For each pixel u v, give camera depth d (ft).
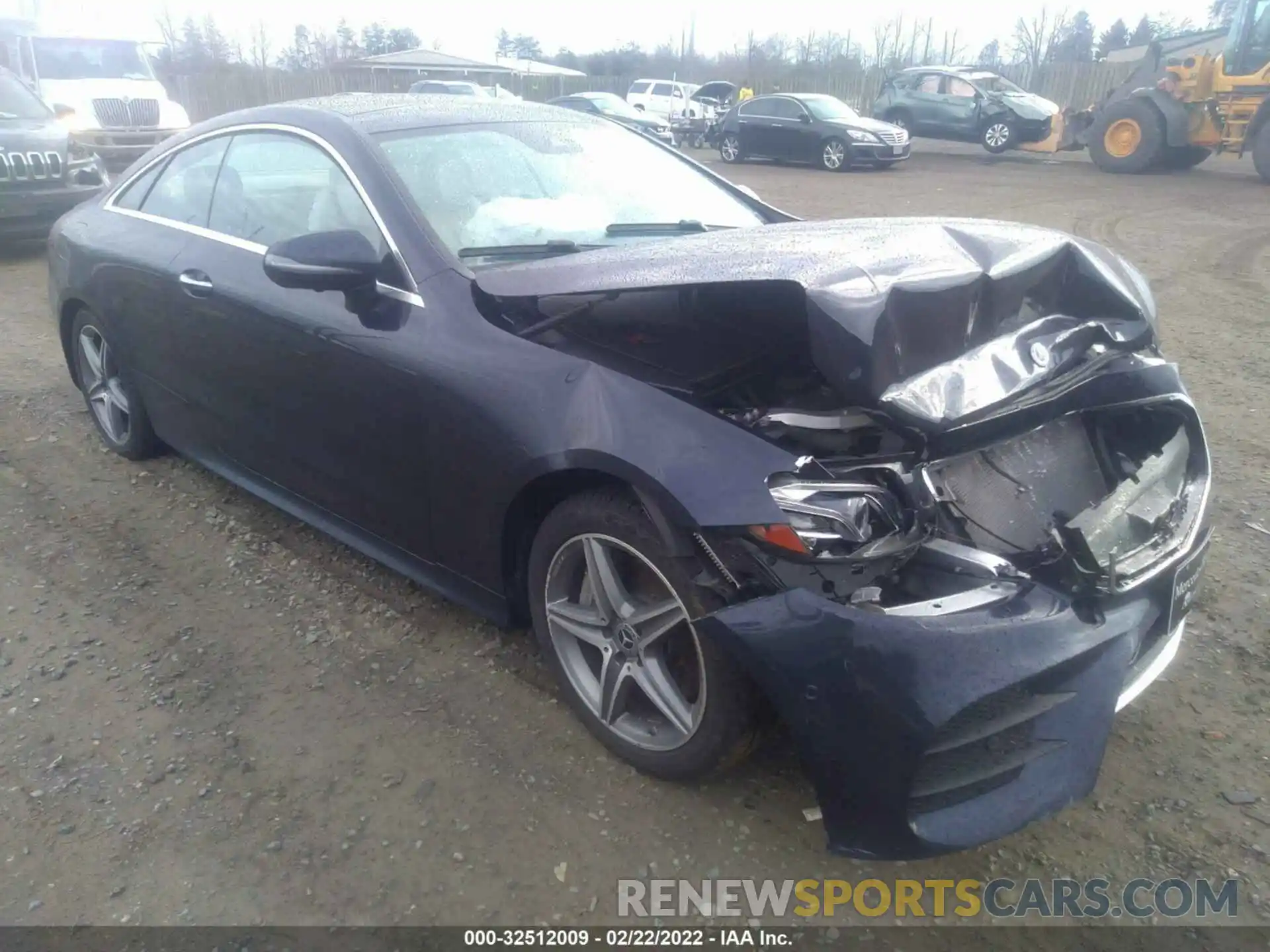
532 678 10.11
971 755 7.07
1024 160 70.03
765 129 65.51
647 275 8.11
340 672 10.19
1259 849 8.09
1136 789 8.72
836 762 6.92
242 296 11.14
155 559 12.32
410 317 9.55
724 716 7.76
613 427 7.88
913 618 6.77
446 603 11.41
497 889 7.68
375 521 10.66
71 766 8.84
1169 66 56.85
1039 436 8.68
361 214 10.28
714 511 7.21
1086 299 9.11
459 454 9.10
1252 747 9.20
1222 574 12.05
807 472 7.20
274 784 8.67
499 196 10.73
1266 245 34.58
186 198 12.76
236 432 12.18
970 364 7.75
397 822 8.29
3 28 45.37
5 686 9.87
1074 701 7.20
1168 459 9.04
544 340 8.93
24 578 11.82
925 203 45.80
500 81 129.59
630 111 78.89
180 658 10.37
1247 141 53.78
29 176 28.66
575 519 8.41
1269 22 51.96
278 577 11.94
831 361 7.34
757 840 8.15
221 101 111.04
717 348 9.04
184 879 7.72
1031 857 8.05
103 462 15.02
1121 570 7.66
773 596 7.10
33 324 22.49
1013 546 7.99
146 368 13.39
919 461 7.62
